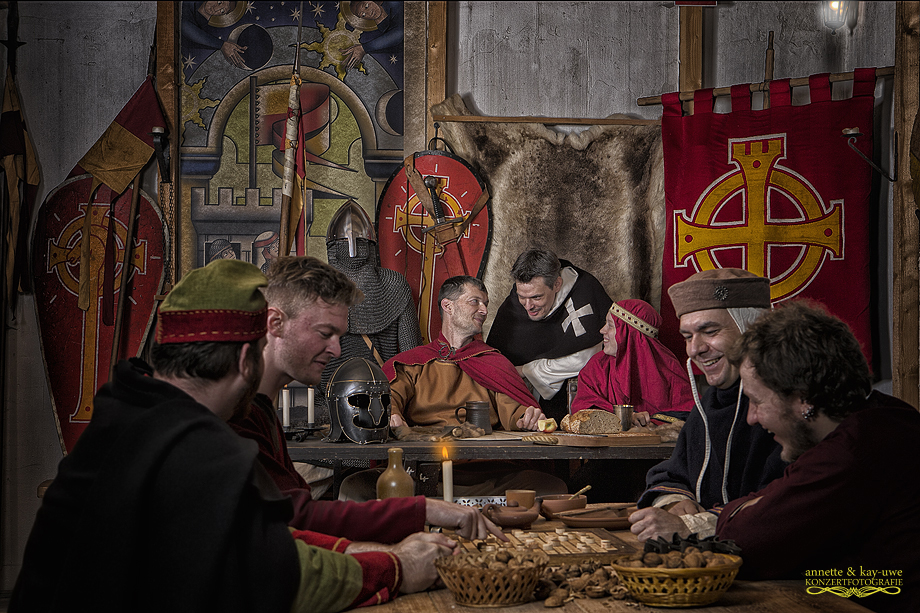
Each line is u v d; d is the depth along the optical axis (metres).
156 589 1.30
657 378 4.18
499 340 4.76
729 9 5.02
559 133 4.98
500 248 4.94
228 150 4.88
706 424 2.37
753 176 4.70
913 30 4.54
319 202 4.90
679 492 2.28
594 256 4.95
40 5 4.84
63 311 4.72
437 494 3.39
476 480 3.91
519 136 4.96
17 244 4.66
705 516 1.90
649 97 4.96
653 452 3.42
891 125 4.75
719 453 2.31
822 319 1.73
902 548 1.62
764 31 5.00
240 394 1.56
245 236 4.87
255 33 4.91
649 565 1.45
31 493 4.67
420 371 4.29
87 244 4.70
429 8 4.95
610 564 1.67
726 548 1.58
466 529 1.84
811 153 4.63
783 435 1.78
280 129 4.90
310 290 2.00
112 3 4.88
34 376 4.71
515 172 4.95
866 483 1.61
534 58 5.04
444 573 1.48
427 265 4.88
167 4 4.84
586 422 3.69
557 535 2.02
